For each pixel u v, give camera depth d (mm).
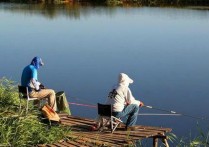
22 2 67312
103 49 32188
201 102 18797
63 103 13391
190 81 22594
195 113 17281
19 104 12148
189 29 41094
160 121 16250
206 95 19672
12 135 9836
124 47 32906
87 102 18828
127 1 65438
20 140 9766
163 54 30141
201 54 29844
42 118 11125
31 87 12055
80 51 31297
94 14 53344
